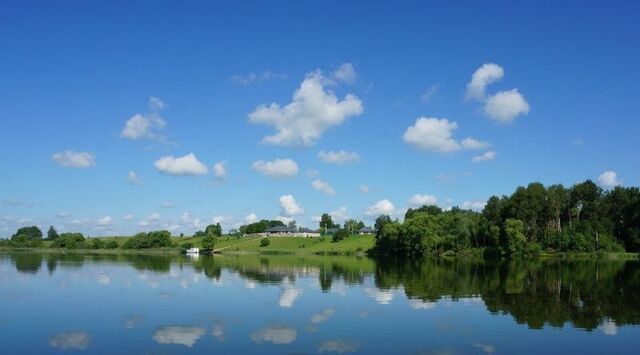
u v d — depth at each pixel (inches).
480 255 6845.5
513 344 1416.1
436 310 1930.4
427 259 6422.2
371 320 1724.9
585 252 6594.5
